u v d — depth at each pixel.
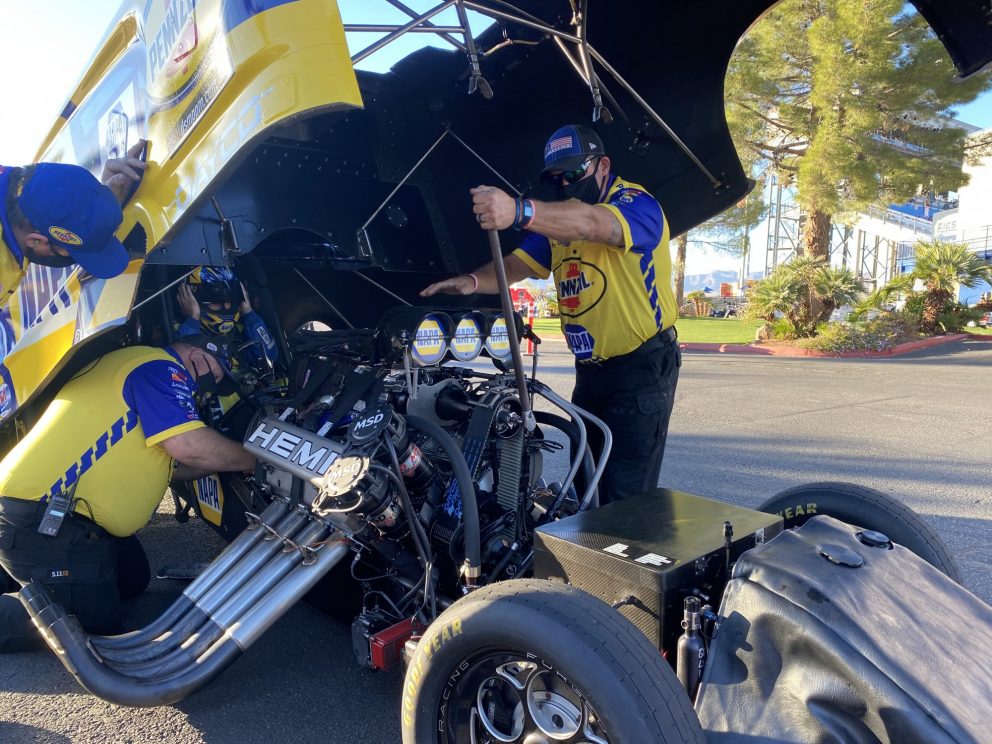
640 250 2.75
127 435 2.64
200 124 2.11
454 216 3.86
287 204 3.20
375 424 2.31
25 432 3.42
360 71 3.22
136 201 2.36
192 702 2.59
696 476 5.21
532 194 3.59
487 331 2.84
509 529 2.52
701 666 1.77
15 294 2.96
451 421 2.78
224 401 3.03
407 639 2.33
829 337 14.18
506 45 3.06
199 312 3.11
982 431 6.66
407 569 2.52
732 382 10.04
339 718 2.49
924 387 9.41
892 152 14.34
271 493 2.63
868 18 13.24
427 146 3.66
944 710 1.48
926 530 2.44
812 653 1.63
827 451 5.95
